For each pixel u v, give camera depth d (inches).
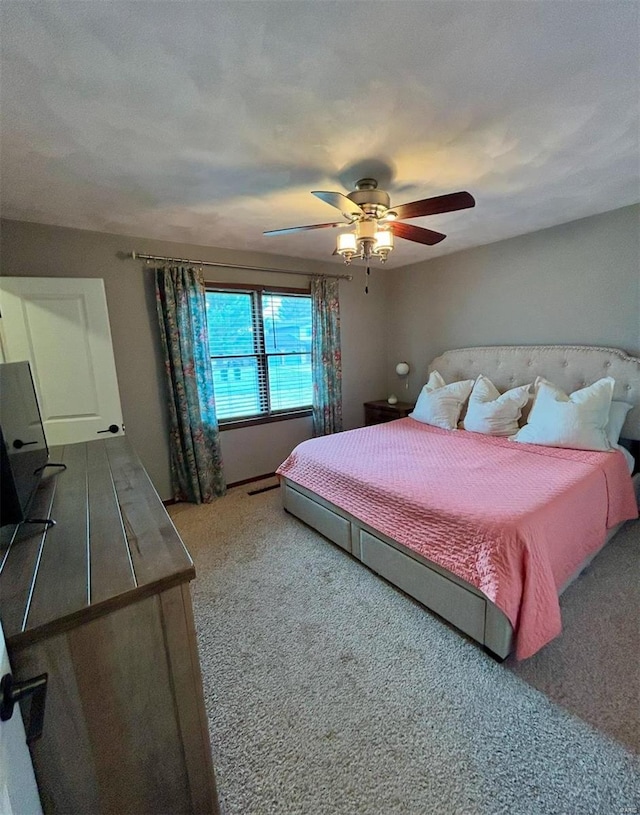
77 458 80.1
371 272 186.9
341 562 99.9
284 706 60.4
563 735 54.1
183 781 42.8
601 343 120.8
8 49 44.4
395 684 63.6
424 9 41.4
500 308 146.4
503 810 45.8
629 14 42.6
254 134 65.5
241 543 110.7
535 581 64.7
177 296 129.9
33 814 30.7
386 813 46.1
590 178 88.1
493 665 66.4
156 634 38.7
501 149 73.3
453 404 144.1
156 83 51.7
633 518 104.5
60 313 106.0
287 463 122.8
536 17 42.8
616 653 67.5
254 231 121.0
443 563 72.0
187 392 134.0
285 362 165.9
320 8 40.9
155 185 84.9
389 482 90.0
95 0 38.7
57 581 38.0
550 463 97.3
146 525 49.7
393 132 66.3
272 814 46.4
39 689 30.7
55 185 83.0
